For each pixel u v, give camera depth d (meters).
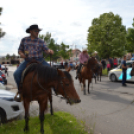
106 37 23.02
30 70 3.50
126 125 4.39
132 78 11.21
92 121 4.67
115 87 10.17
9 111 4.33
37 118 4.57
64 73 3.25
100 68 12.84
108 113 5.37
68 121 4.38
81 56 8.66
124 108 5.88
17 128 3.94
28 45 3.80
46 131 3.74
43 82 3.28
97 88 10.01
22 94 3.56
